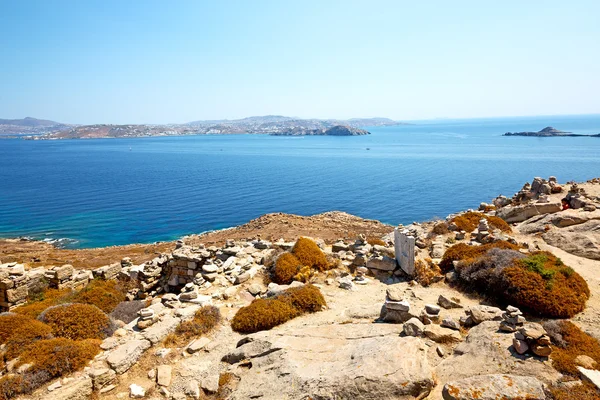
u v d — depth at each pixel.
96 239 67.50
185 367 12.71
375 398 9.37
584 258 20.73
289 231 51.91
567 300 14.68
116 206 93.88
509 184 106.12
